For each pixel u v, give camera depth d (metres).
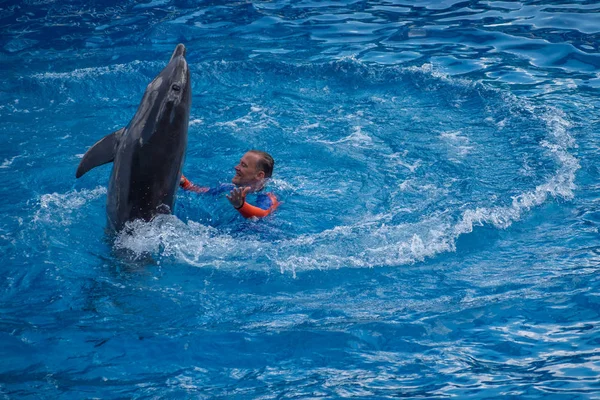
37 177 13.73
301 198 13.12
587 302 9.66
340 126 16.14
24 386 8.19
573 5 23.89
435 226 11.98
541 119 16.08
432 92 17.89
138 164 10.87
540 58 20.00
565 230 11.80
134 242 11.01
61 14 23.81
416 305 9.88
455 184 13.51
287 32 22.34
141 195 11.01
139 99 17.70
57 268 10.75
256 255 11.20
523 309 9.59
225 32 22.34
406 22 23.11
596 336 8.88
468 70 19.30
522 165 14.11
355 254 11.27
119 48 21.09
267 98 17.67
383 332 9.20
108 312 9.75
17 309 9.78
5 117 16.47
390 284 10.49
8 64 19.80
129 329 9.34
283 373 8.43
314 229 12.12
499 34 21.73
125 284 10.43
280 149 15.09
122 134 11.07
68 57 20.33
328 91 18.11
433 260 11.12
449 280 10.53
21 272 10.64
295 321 9.54
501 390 7.90
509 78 18.70
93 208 12.55
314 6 24.84
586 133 15.49
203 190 13.24
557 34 21.52
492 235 11.73
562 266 10.69
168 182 11.12
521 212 12.41
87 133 15.78
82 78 18.52
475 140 15.36
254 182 13.38
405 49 20.81
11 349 8.88
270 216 12.38
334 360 8.67
